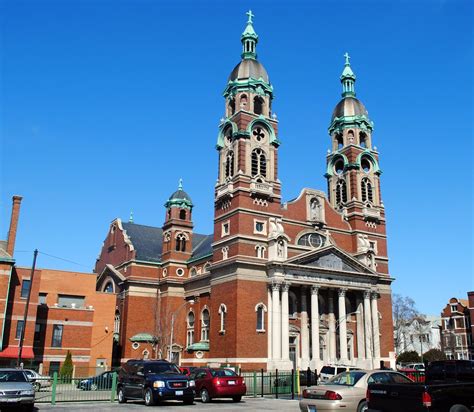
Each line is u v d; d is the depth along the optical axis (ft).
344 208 288.51
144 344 281.33
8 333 218.38
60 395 134.51
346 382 82.74
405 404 68.28
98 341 256.32
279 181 258.16
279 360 224.53
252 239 239.30
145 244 318.04
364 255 270.05
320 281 247.29
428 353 394.93
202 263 279.49
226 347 228.84
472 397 69.41
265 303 234.79
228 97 275.39
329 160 309.42
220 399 130.82
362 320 261.65
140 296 291.79
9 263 220.02
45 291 252.83
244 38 284.20
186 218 305.53
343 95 318.45
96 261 355.15
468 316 387.75
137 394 113.70
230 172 259.19
